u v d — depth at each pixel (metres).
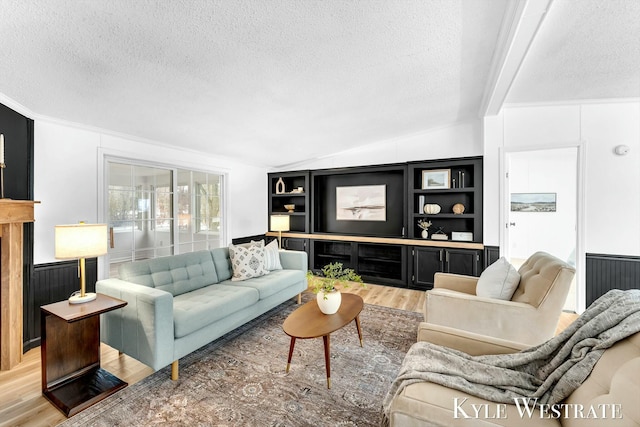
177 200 3.98
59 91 2.18
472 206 4.22
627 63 2.42
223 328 2.46
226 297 2.55
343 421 1.62
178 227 3.98
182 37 1.67
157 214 3.72
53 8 1.35
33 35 1.53
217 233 4.62
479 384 1.21
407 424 1.03
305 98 2.72
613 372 0.92
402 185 4.74
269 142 4.00
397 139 4.49
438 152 4.20
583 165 3.24
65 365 1.99
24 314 2.46
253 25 1.64
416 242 4.21
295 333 1.94
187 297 2.60
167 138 3.47
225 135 3.54
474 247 3.81
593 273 3.21
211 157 4.43
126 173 3.37
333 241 4.97
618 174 3.12
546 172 5.96
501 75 2.45
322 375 2.07
